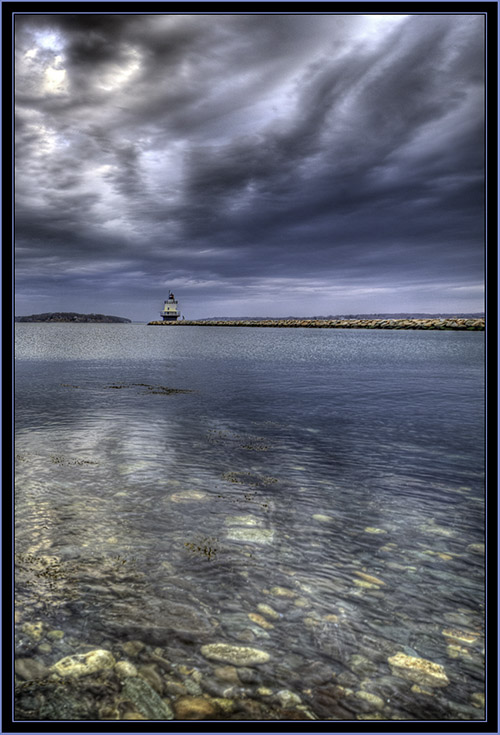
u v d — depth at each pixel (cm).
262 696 255
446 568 425
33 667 271
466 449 916
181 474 712
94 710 237
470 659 296
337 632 321
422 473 747
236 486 657
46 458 795
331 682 270
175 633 311
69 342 7106
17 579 377
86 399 1577
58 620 322
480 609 356
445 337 9594
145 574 393
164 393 1758
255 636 312
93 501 578
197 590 370
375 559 440
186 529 496
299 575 404
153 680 263
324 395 1733
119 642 299
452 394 1781
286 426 1139
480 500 618
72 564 408
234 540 472
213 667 278
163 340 8512
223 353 4734
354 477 718
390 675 278
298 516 548
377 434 1058
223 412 1334
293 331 14938
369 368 3011
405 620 339
